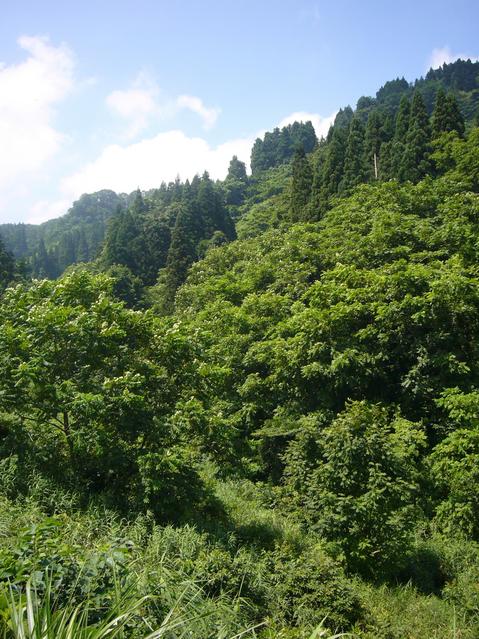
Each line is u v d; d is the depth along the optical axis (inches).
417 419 633.0
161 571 204.5
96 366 410.6
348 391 674.8
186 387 446.9
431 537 473.1
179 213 2229.3
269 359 739.4
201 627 154.9
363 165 1533.0
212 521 403.5
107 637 121.0
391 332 663.1
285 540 390.6
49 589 119.5
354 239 998.4
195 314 1097.4
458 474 444.1
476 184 1143.0
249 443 466.0
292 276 1000.9
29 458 369.7
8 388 368.8
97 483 399.2
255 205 3321.9
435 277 660.7
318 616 281.1
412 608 345.4
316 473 443.2
